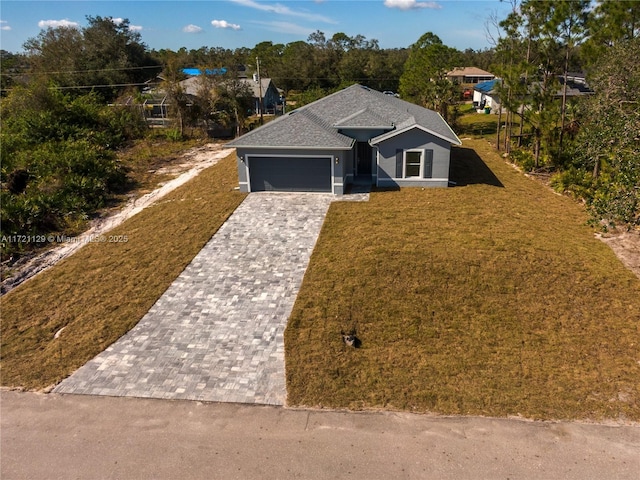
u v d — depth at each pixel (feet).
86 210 73.97
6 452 30.30
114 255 56.54
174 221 64.95
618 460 28.12
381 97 93.86
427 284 45.73
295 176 72.08
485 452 29.01
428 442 29.94
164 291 48.26
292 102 214.90
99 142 117.50
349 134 76.13
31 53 215.92
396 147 71.56
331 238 56.70
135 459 29.43
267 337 40.81
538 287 44.88
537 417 31.76
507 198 68.95
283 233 59.06
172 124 144.77
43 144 102.06
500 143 112.98
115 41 218.38
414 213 62.64
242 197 71.82
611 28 71.15
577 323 40.60
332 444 30.04
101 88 199.11
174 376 36.73
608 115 56.39
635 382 34.37
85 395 35.22
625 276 46.34
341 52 249.96
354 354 38.19
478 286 45.16
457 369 36.37
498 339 39.24
